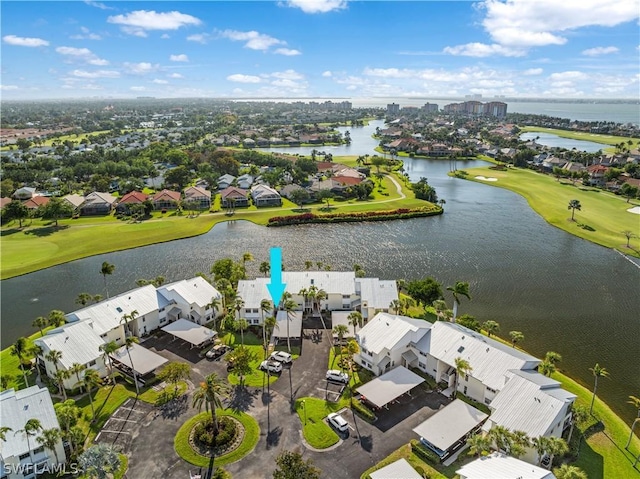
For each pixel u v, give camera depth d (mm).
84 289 117500
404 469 55219
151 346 87938
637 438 64500
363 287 98125
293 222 173250
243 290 96750
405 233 160250
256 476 56688
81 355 74938
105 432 64625
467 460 59375
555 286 115125
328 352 85188
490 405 62656
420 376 76688
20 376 79250
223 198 195875
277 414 68125
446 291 112125
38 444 57062
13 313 105188
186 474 57188
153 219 178625
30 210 178625
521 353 74625
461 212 189000
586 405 71188
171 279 122375
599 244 146000
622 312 101812
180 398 72312
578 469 52281
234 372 73688
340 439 63031
